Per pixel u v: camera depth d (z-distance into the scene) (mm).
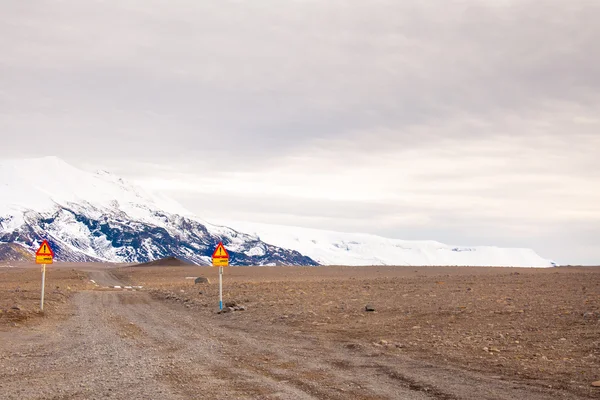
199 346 20297
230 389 13375
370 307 30375
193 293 50062
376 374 15062
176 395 12758
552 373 14617
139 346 20406
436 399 12352
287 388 13469
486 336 20859
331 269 129875
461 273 94125
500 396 12469
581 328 21844
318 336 22531
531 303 31688
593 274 76625
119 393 12969
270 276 97312
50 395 12828
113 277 113125
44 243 33125
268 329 25172
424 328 23609
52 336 23453
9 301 37812
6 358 17938
